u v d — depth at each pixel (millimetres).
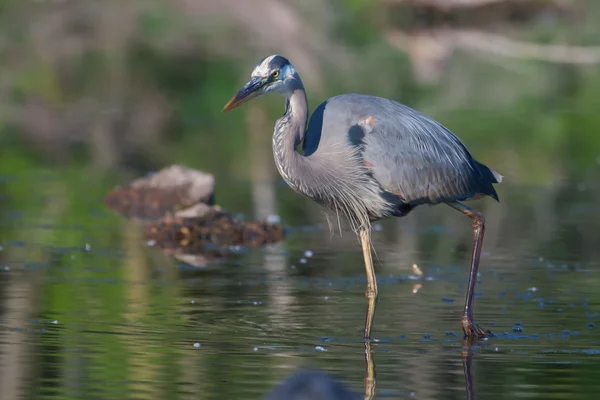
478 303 10711
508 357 8586
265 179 19531
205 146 22797
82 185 18750
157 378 7840
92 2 34031
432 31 35344
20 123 24828
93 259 12969
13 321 9648
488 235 15000
